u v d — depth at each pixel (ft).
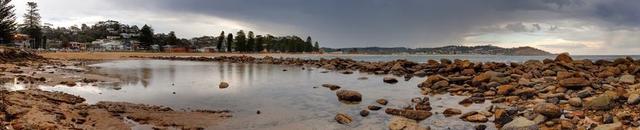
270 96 68.64
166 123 45.78
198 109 55.36
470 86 75.31
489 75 75.66
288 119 49.11
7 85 75.72
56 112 45.24
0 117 38.14
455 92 70.95
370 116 50.29
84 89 75.15
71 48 559.38
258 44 609.83
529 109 47.98
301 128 44.50
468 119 46.57
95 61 214.28
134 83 88.48
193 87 81.71
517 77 83.30
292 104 60.03
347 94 63.31
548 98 56.13
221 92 73.82
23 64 142.82
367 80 99.19
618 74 82.89
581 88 61.05
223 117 50.01
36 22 488.02
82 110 50.11
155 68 154.51
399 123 43.70
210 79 102.12
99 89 75.87
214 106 58.13
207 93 72.28
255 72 132.98
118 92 72.13
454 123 45.52
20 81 82.99
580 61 110.22
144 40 590.14
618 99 46.93
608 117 40.65
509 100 57.93
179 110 54.34
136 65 178.09
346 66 152.05
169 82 92.27
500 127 42.88
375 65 140.26
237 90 77.05
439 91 72.84
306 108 56.54
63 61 195.11
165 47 630.74
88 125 42.39
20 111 41.50
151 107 55.88
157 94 70.18
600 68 95.76
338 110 54.75
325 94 71.10
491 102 58.49
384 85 86.22
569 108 48.19
